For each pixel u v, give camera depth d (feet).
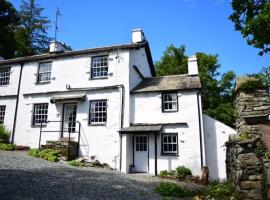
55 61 61.72
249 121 25.89
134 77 58.34
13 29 113.39
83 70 58.59
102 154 52.21
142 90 54.65
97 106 55.67
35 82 62.28
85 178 34.14
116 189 29.94
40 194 23.81
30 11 128.06
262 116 25.61
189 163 49.11
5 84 66.23
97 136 53.47
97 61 58.65
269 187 19.89
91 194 26.27
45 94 60.23
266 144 21.62
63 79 59.72
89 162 49.34
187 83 54.85
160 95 53.67
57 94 59.11
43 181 28.89
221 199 25.45
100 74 57.72
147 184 36.42
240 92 27.32
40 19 129.18
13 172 31.27
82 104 56.34
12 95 63.41
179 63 101.96
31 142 58.44
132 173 49.24
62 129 56.44
